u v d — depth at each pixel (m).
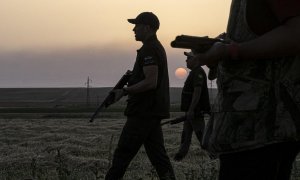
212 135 2.25
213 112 2.32
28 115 58.47
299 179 5.97
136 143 5.90
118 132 19.23
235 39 2.18
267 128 2.07
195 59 2.15
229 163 2.18
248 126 2.10
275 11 1.99
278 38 1.95
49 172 7.50
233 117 2.14
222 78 2.22
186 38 2.12
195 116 4.98
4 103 189.38
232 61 2.16
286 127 2.03
